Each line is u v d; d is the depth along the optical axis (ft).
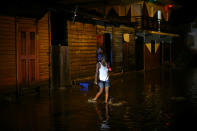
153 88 42.73
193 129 20.30
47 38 39.55
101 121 22.27
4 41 32.24
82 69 48.06
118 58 60.85
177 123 21.93
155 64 84.74
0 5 30.99
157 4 86.84
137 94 36.68
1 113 24.66
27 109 26.45
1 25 31.78
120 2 42.04
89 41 50.14
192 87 44.19
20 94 33.99
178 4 96.02
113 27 58.34
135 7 74.64
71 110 26.25
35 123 21.44
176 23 112.68
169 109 27.27
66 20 43.14
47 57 39.50
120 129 20.07
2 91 31.81
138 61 73.82
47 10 37.19
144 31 72.18
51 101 30.83
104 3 41.88
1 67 31.78
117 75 58.39
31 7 34.58
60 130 19.72
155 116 24.18
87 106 28.25
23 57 35.24
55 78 40.34
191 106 28.84
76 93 36.78
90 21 49.57
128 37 64.69
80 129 19.98
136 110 26.55
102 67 30.63
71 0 39.11
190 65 107.34
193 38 122.11
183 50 116.26
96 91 38.75
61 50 41.01
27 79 35.94
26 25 35.55
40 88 37.32
